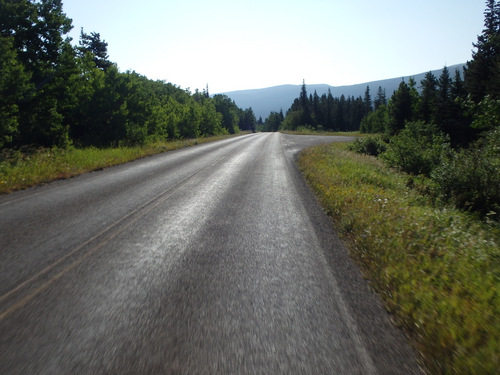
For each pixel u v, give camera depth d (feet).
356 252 16.07
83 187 30.45
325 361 8.27
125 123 85.87
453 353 8.53
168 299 11.21
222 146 89.56
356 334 9.48
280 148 85.51
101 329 9.37
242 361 8.16
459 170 33.73
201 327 9.59
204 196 28.07
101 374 7.59
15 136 59.41
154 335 9.14
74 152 52.60
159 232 18.43
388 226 19.15
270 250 16.16
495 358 8.21
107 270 13.42
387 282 12.57
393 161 58.75
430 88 191.31
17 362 7.91
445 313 10.36
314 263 14.70
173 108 167.12
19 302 10.76
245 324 9.80
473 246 17.57
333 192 28.89
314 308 10.87
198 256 15.16
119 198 26.35
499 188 30.91
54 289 11.71
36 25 62.18
